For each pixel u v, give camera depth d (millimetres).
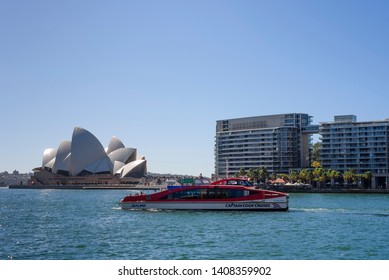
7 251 45156
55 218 77938
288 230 58156
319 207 103875
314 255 42312
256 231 57219
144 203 84812
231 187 81625
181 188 83125
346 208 98500
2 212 93562
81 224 67062
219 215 76125
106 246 47250
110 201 138750
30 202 134625
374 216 75938
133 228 60969
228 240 50406
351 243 48438
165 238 52000
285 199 81562
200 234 54875
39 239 52375
